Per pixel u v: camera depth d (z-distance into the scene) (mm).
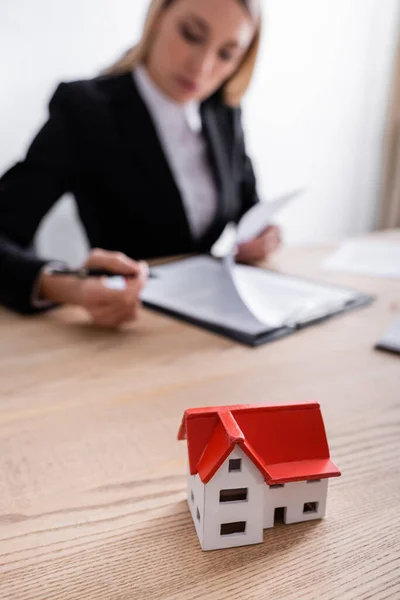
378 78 2539
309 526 344
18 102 1460
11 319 743
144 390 531
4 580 295
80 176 1196
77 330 704
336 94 2379
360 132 2568
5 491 373
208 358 614
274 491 334
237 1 1073
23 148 1502
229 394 524
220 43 1124
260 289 830
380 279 958
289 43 2107
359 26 2344
